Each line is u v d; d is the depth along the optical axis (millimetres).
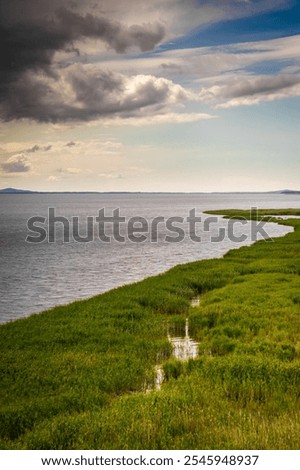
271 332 19531
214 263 41000
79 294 32594
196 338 20438
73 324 21516
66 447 10039
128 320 22531
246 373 14484
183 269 37844
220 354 17719
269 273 34906
